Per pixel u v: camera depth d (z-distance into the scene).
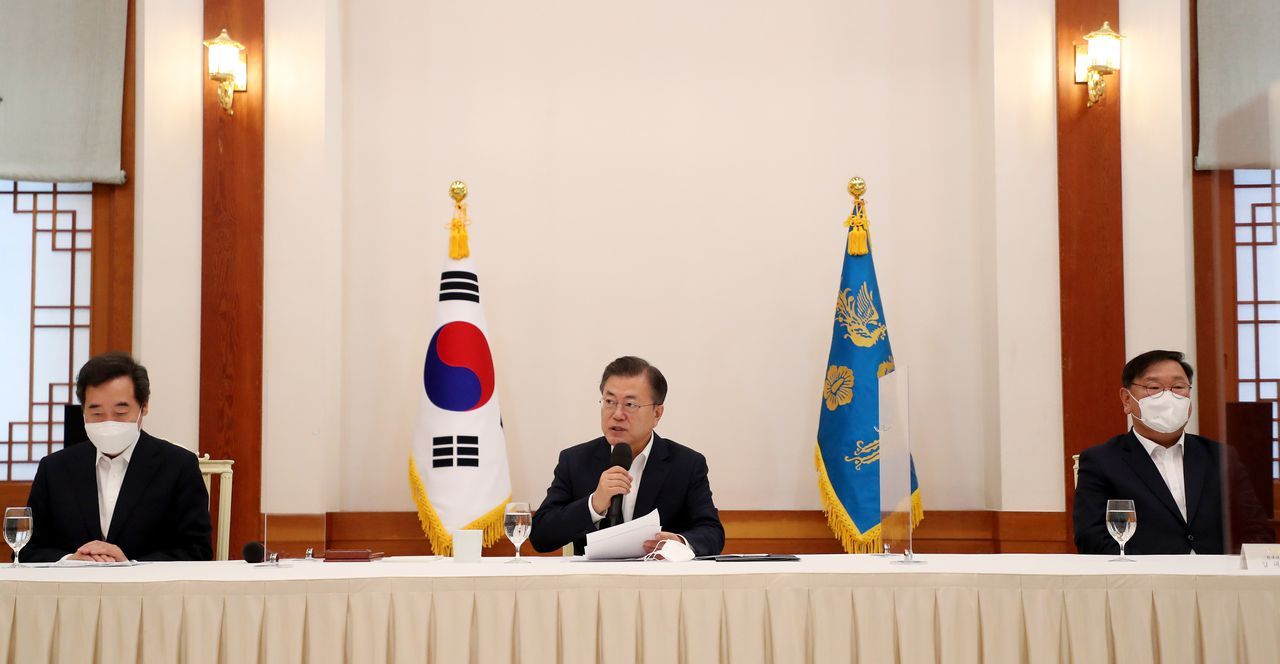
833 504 4.49
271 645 2.23
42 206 4.77
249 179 4.60
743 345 4.94
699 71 5.03
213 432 4.53
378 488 4.86
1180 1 4.66
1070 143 4.66
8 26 4.71
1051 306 4.66
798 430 4.91
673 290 4.96
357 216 4.95
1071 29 4.70
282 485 4.55
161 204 4.58
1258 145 1.77
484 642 2.26
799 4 5.04
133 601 2.24
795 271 4.96
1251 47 1.80
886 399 2.85
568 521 3.12
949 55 4.99
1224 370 1.87
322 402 4.59
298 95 4.66
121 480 3.35
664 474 3.44
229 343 4.55
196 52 4.63
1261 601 2.25
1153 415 3.33
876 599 2.32
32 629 2.24
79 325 4.74
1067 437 4.59
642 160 5.00
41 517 3.30
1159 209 4.64
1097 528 3.36
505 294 4.95
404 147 4.98
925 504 4.86
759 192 4.99
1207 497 3.33
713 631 2.29
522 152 5.00
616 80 5.03
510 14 5.04
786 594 2.31
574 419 4.91
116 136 4.71
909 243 4.95
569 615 2.28
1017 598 2.31
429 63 5.01
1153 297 4.62
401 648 2.24
